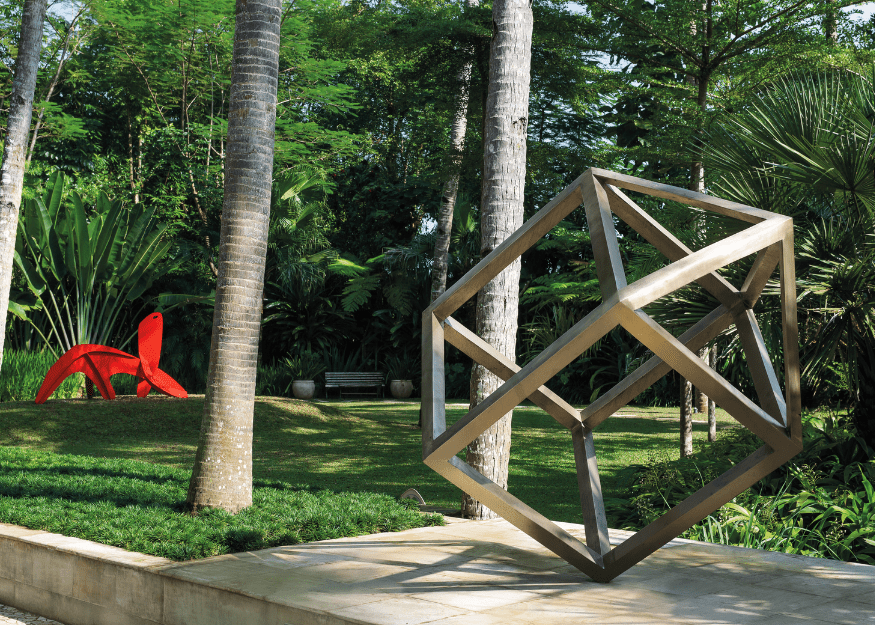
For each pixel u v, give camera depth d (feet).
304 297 74.54
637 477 25.79
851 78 23.36
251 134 18.19
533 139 44.80
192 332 68.49
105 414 40.27
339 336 79.92
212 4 61.67
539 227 13.58
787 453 11.72
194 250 65.67
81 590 14.30
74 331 56.54
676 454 33.32
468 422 12.34
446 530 17.79
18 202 35.37
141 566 13.48
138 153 79.05
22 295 53.47
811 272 20.18
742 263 20.08
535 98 43.45
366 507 19.58
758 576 13.58
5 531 16.11
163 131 66.85
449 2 48.21
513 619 10.69
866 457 22.15
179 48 65.05
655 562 14.67
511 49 20.04
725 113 30.14
